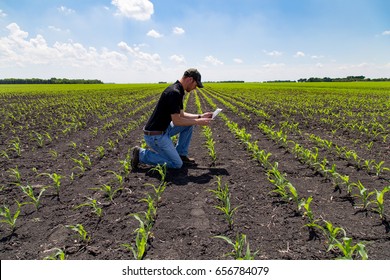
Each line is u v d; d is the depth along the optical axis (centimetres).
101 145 755
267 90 3850
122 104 1825
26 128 989
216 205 395
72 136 870
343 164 562
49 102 1972
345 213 366
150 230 335
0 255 295
